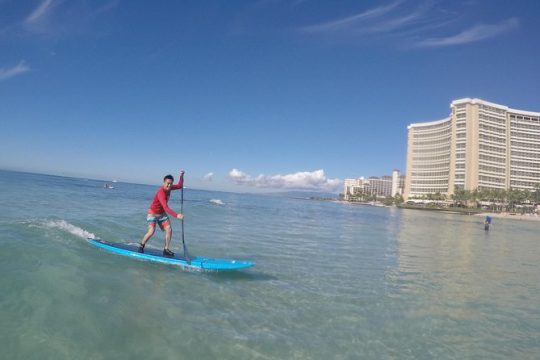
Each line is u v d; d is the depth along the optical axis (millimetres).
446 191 164750
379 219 51094
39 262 7422
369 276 10203
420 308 7527
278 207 63156
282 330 5707
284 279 8969
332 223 32469
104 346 4484
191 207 32219
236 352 4801
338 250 14898
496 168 156625
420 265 12781
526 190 147750
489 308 7953
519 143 162250
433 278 10633
